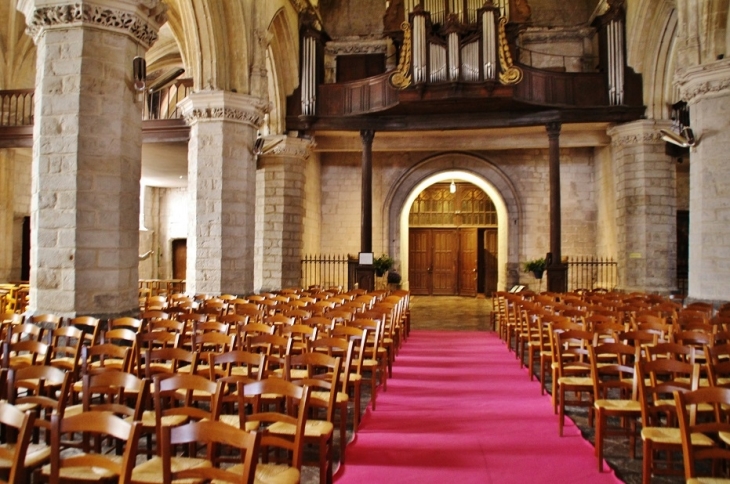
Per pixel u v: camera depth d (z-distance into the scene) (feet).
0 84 52.70
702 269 33.94
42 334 22.31
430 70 48.80
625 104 50.19
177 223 77.77
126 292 26.09
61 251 24.66
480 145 60.18
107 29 25.21
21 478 9.29
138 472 11.07
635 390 15.81
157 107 61.62
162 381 12.01
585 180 64.54
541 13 61.36
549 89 50.34
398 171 67.31
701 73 33.65
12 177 54.75
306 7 55.11
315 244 65.00
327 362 14.69
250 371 17.43
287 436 13.20
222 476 9.10
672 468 14.44
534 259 64.54
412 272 78.28
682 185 61.46
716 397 11.34
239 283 39.29
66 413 14.44
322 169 67.82
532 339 27.53
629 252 50.44
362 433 17.88
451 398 22.29
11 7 52.08
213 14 38.17
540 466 15.16
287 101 53.83
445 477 14.40
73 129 24.66
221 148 38.81
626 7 50.49
